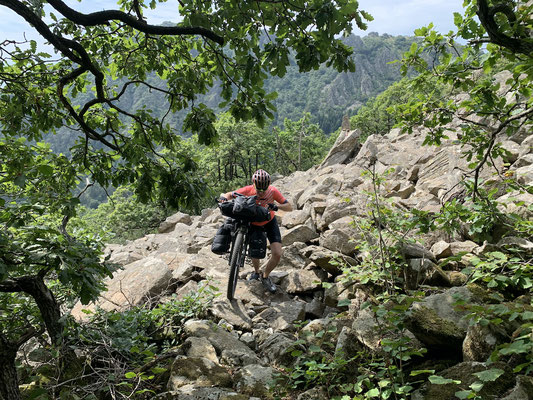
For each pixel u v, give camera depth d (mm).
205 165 50250
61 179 4754
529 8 2262
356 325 3475
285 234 6742
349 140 13742
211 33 3787
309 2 3443
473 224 3975
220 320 4762
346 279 4242
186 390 3250
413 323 3029
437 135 3830
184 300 4973
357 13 3197
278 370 3637
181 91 4598
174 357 3957
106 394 3518
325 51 3643
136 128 5199
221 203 5230
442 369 2914
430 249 5082
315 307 4965
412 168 8602
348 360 3023
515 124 3303
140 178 4707
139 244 11211
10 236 3076
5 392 2959
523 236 3883
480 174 6195
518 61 2684
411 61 3443
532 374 2395
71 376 3701
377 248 4234
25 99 5078
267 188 5219
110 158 5090
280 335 4230
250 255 5238
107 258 3258
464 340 2830
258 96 4043
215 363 3672
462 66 3184
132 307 4965
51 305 3641
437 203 6223
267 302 5254
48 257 2877
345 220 6254
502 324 2709
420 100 3631
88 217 45781
